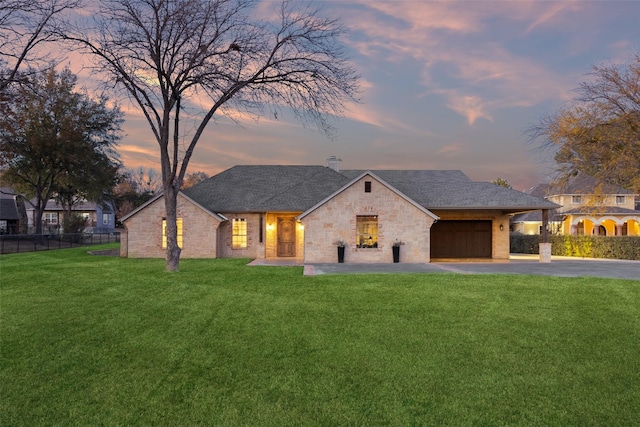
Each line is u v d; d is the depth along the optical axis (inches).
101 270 593.9
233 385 201.2
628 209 1473.9
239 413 173.6
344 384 201.8
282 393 192.2
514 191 856.9
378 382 204.1
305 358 236.1
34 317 318.7
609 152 964.0
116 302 372.2
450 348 251.3
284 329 289.4
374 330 286.4
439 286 449.1
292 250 892.6
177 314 330.3
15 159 1322.6
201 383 203.3
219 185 964.0
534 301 373.7
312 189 938.1
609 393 191.3
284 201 889.5
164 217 840.3
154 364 227.8
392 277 518.0
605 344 258.4
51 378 208.4
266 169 1039.6
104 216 2491.4
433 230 896.9
